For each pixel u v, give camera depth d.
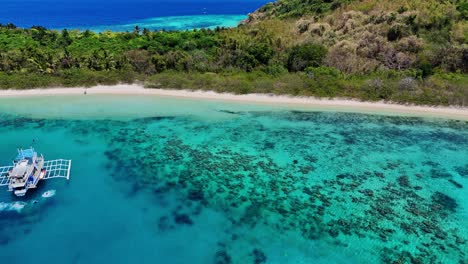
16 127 36.84
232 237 22.36
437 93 44.66
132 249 21.38
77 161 30.72
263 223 23.61
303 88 46.84
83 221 23.59
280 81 48.19
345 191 27.17
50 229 22.84
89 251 21.20
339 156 32.44
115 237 22.31
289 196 26.48
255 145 34.25
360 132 37.69
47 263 20.30
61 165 29.78
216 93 47.16
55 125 37.62
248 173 29.47
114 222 23.58
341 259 20.64
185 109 42.78
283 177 28.92
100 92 47.44
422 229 23.19
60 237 22.22
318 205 25.47
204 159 31.59
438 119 41.44
